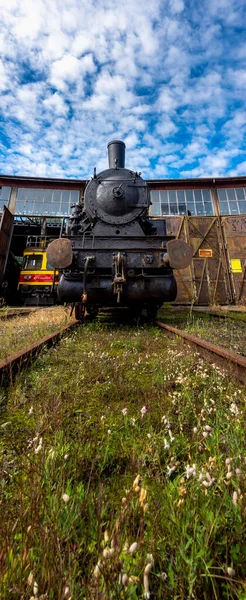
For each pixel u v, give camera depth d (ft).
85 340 13.98
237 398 6.70
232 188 59.11
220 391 7.10
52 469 3.94
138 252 18.60
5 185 58.70
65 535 3.05
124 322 21.84
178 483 3.84
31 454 4.31
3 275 48.01
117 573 2.47
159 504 3.44
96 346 12.30
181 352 10.80
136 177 21.94
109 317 24.98
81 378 8.11
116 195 20.30
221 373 8.12
